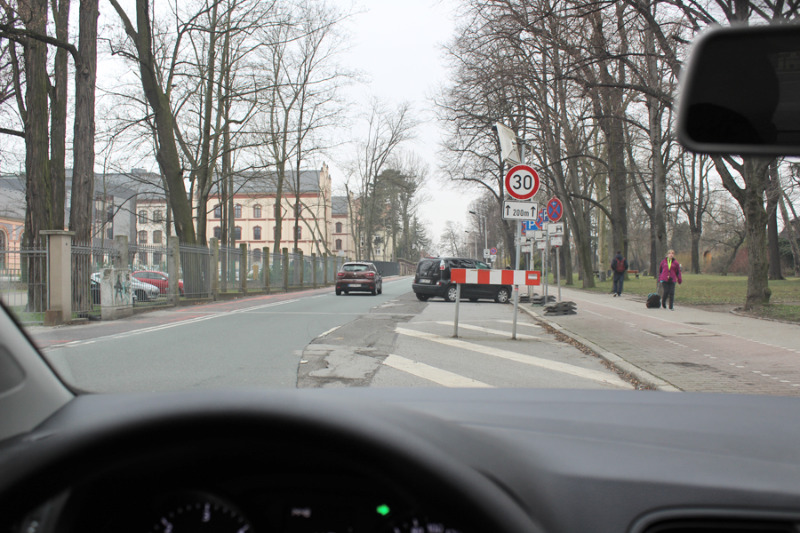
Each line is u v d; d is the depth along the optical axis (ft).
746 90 6.79
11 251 48.21
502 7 58.39
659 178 69.77
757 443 6.81
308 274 138.51
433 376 25.35
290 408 4.46
